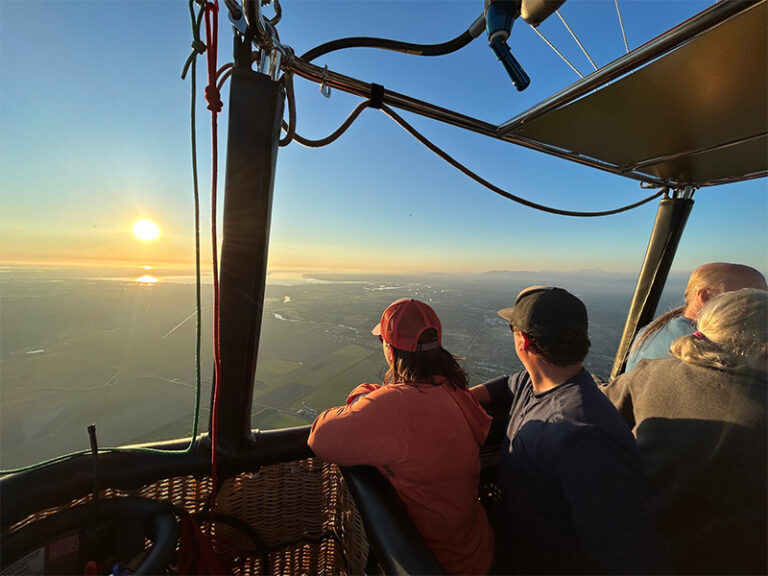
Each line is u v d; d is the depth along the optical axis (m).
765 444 0.80
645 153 1.47
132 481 0.92
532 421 0.91
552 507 0.82
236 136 0.86
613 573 0.70
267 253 0.94
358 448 0.89
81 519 0.84
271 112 0.87
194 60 0.84
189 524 0.89
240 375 0.97
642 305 1.91
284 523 1.14
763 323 0.86
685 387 0.95
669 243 1.80
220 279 0.93
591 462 0.75
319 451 0.94
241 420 1.00
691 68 0.93
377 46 1.02
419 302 1.08
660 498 0.93
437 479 0.90
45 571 0.80
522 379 1.24
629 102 1.10
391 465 0.91
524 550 0.89
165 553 0.77
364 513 0.80
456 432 0.94
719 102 1.07
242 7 0.78
